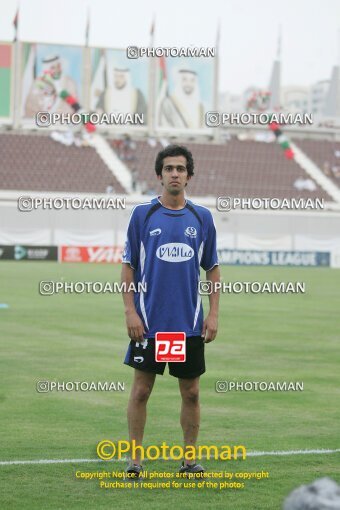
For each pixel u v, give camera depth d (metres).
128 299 9.94
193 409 10.07
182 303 9.78
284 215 72.88
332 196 84.19
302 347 22.92
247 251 70.38
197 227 9.88
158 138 85.19
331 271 62.88
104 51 80.62
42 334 25.11
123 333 25.56
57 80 80.00
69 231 69.06
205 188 82.94
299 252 71.56
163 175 9.88
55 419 13.62
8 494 9.33
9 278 47.94
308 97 124.19
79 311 32.03
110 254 69.12
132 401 9.98
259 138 88.44
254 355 21.34
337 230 73.56
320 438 12.32
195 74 83.56
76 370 18.64
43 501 9.09
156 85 83.25
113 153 83.44
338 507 3.69
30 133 82.56
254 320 29.86
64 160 81.50
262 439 12.23
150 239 9.81
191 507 8.95
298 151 90.31
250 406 14.86
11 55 79.44
